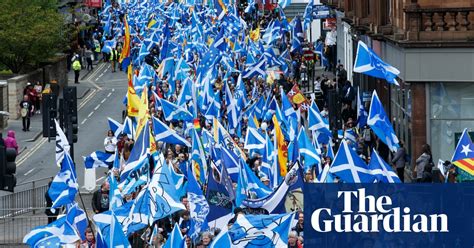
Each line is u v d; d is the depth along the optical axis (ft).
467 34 154.81
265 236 91.40
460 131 158.20
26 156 206.18
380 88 201.16
